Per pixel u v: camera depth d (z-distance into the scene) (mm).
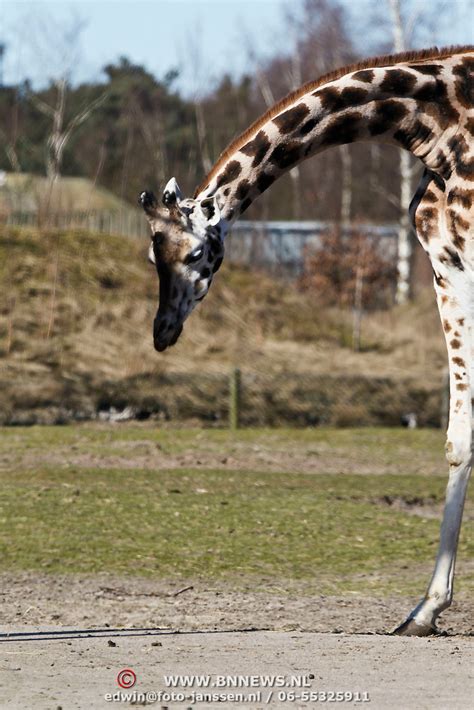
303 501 21344
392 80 11914
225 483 23422
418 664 10359
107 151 77750
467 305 12102
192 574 15766
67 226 54188
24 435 31062
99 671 10141
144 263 49656
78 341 41500
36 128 71688
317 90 11922
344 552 17234
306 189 80688
